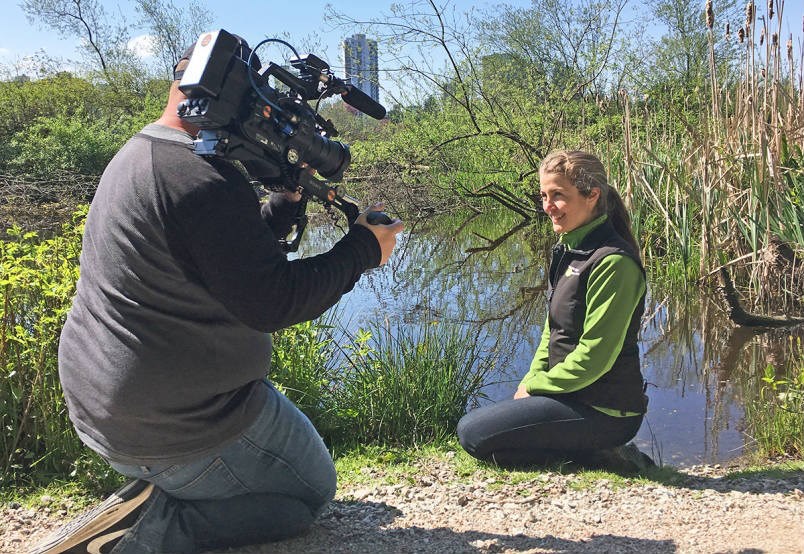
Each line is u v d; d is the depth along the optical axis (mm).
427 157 13273
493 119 12312
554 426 3291
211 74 1838
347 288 2141
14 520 2846
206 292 1978
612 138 10828
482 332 6418
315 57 2250
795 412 3855
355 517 2805
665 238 8516
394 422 3939
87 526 2252
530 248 10578
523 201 12477
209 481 2295
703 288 7258
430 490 3109
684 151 8234
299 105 2072
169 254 1910
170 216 1887
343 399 4066
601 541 2541
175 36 27719
